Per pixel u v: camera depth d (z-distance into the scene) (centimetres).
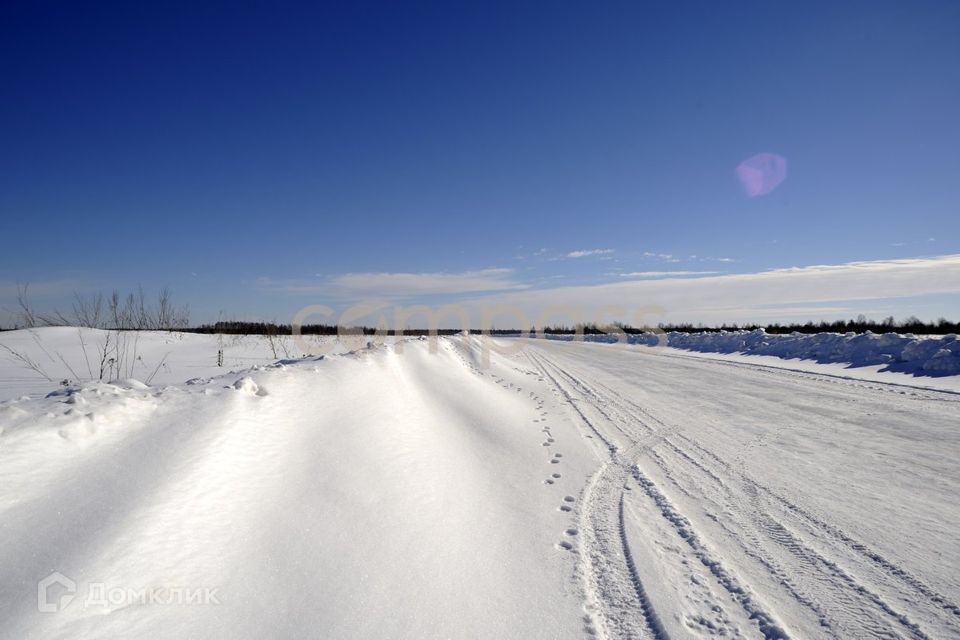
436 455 492
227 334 1780
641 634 267
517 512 427
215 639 209
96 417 304
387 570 291
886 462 568
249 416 384
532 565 338
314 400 465
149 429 323
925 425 729
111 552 223
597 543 376
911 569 336
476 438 610
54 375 947
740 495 475
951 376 1045
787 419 798
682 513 433
